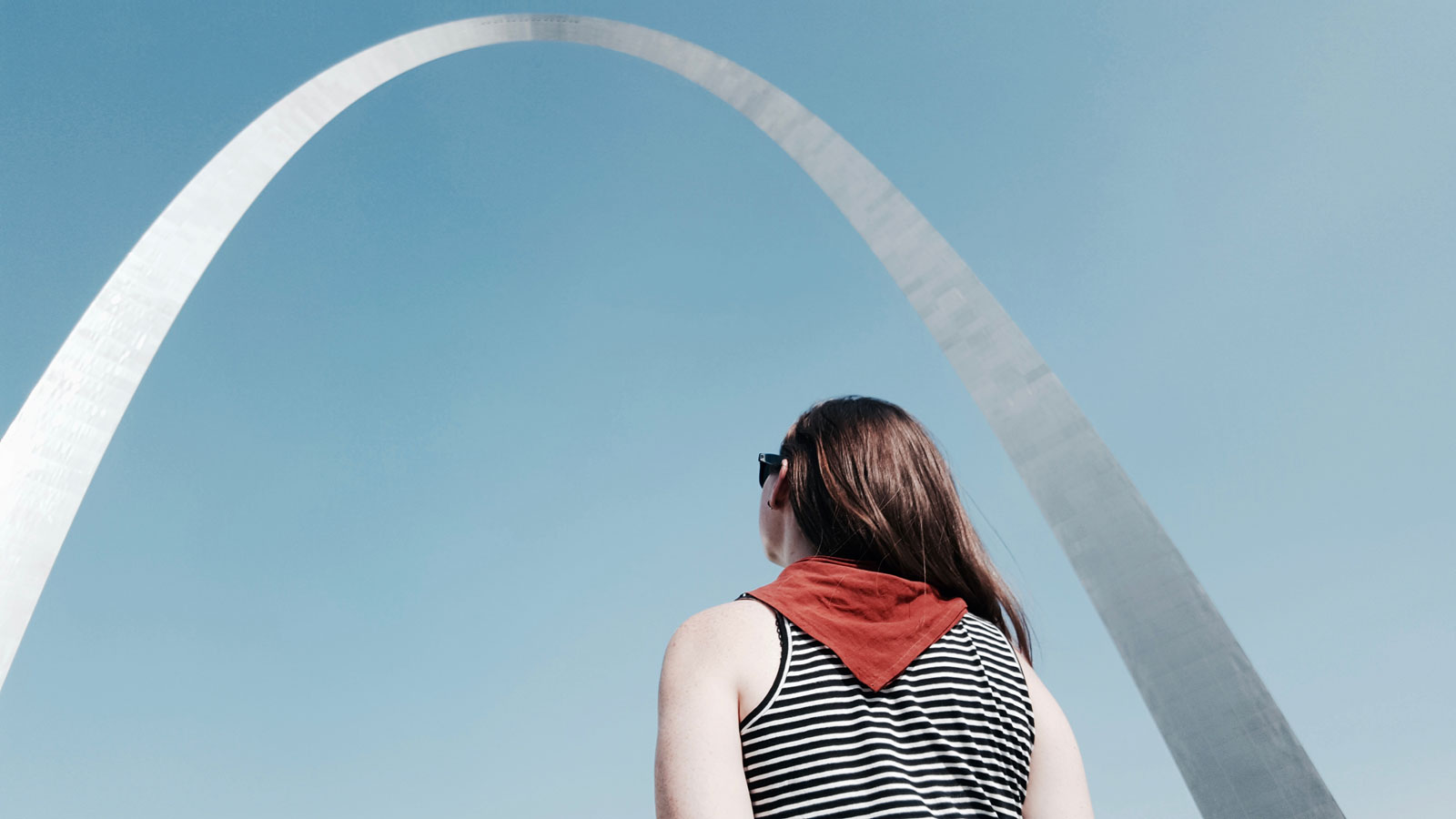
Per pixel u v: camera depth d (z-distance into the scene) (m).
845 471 1.60
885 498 1.58
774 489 1.79
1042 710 1.53
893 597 1.42
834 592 1.37
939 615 1.45
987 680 1.41
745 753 1.20
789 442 1.76
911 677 1.32
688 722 1.16
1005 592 1.70
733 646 1.24
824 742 1.19
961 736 1.29
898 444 1.67
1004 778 1.33
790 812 1.15
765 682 1.22
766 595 1.34
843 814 1.14
